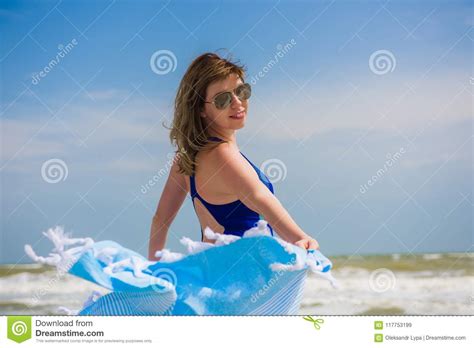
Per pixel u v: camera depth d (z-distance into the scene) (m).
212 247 2.81
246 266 2.82
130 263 2.76
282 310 2.90
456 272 9.94
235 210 3.05
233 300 2.82
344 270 10.23
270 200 2.93
